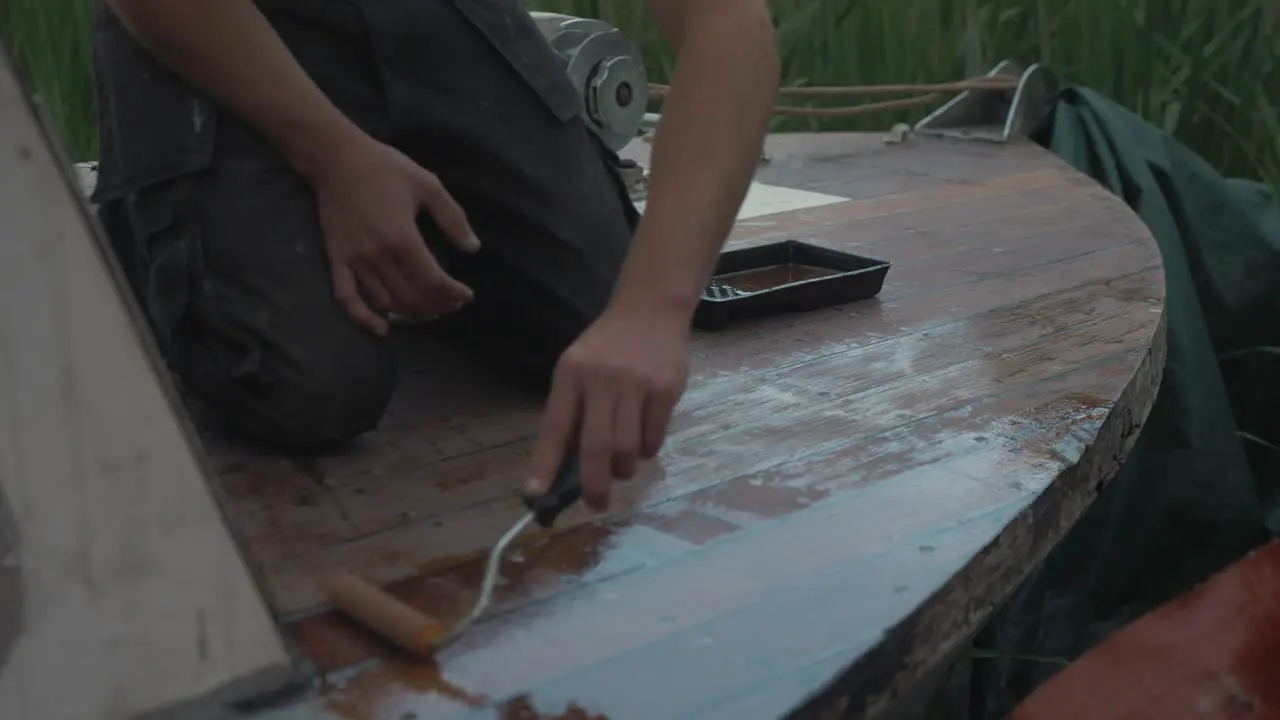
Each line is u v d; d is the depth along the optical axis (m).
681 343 0.97
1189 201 2.80
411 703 0.86
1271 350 2.66
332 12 1.35
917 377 1.50
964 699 1.72
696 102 1.06
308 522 1.15
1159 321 1.72
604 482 0.92
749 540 1.09
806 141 3.30
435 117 1.38
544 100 1.44
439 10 1.39
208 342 1.29
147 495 0.79
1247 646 1.08
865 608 0.96
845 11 3.57
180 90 1.27
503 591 1.02
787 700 0.85
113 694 0.77
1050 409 1.38
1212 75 3.41
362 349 1.28
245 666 0.82
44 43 2.90
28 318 0.76
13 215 0.76
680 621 0.96
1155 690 1.02
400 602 0.95
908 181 2.75
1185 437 2.26
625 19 3.55
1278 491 2.68
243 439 1.35
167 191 1.28
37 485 0.75
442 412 1.44
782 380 1.49
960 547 1.06
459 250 1.44
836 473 1.22
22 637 0.74
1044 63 3.56
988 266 2.02
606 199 1.48
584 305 1.43
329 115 1.26
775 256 1.98
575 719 0.84
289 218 1.28
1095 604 2.23
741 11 1.10
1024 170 2.86
